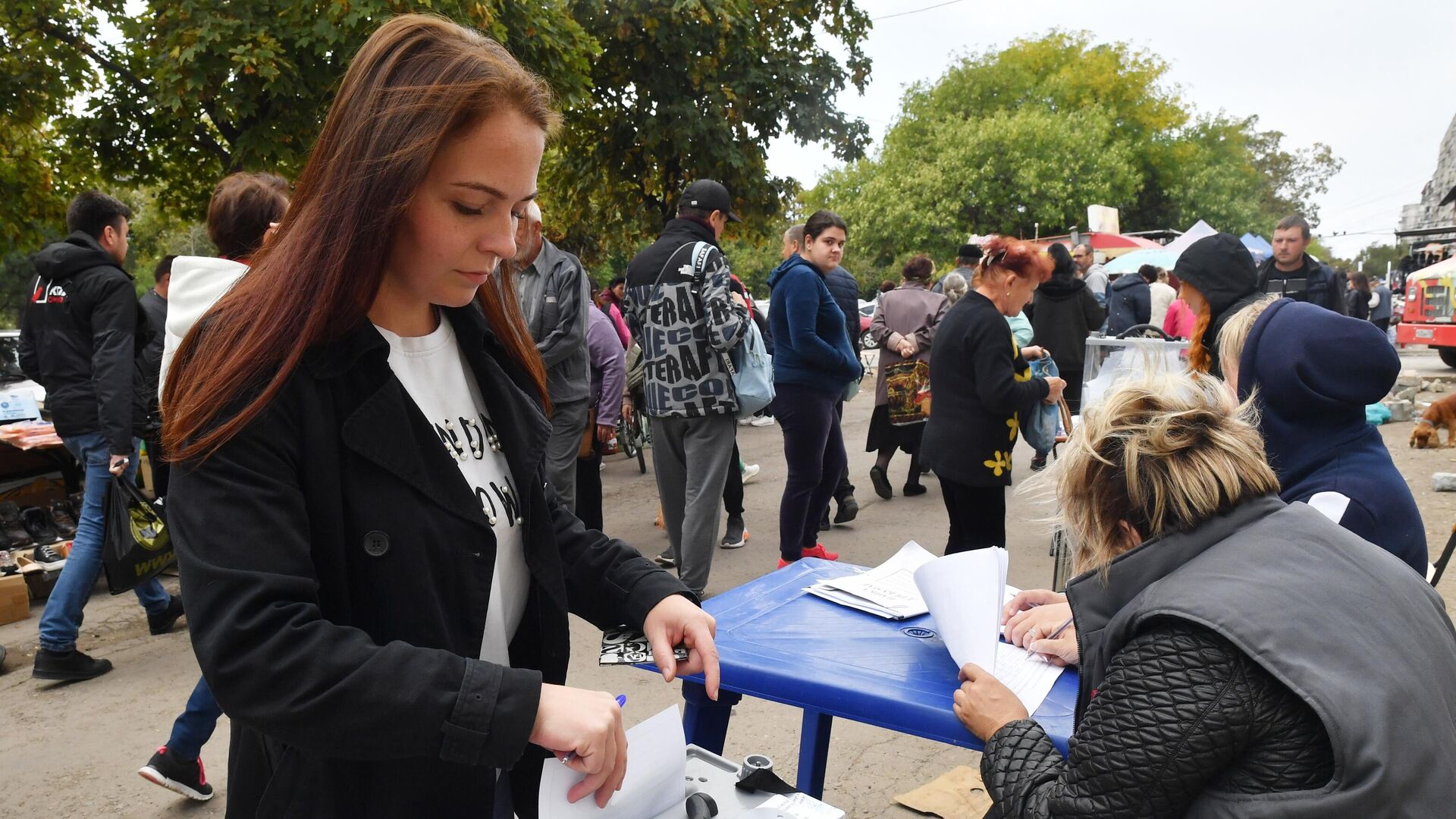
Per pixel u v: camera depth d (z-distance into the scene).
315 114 6.51
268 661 0.86
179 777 2.78
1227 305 3.26
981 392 3.43
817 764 2.14
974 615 1.57
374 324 1.10
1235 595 1.22
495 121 0.96
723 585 4.70
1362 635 1.18
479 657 1.11
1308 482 2.08
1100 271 11.34
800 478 4.47
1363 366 2.01
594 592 1.31
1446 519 5.52
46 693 3.69
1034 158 31.62
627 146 10.89
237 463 0.92
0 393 7.37
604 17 9.73
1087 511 1.44
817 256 4.47
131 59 7.29
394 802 1.05
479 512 1.08
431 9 6.40
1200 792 1.21
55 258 3.77
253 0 6.33
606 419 5.13
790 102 11.15
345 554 1.01
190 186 8.22
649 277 4.18
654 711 3.41
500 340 1.27
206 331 0.98
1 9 6.93
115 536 3.71
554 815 0.98
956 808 2.71
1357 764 1.11
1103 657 1.33
